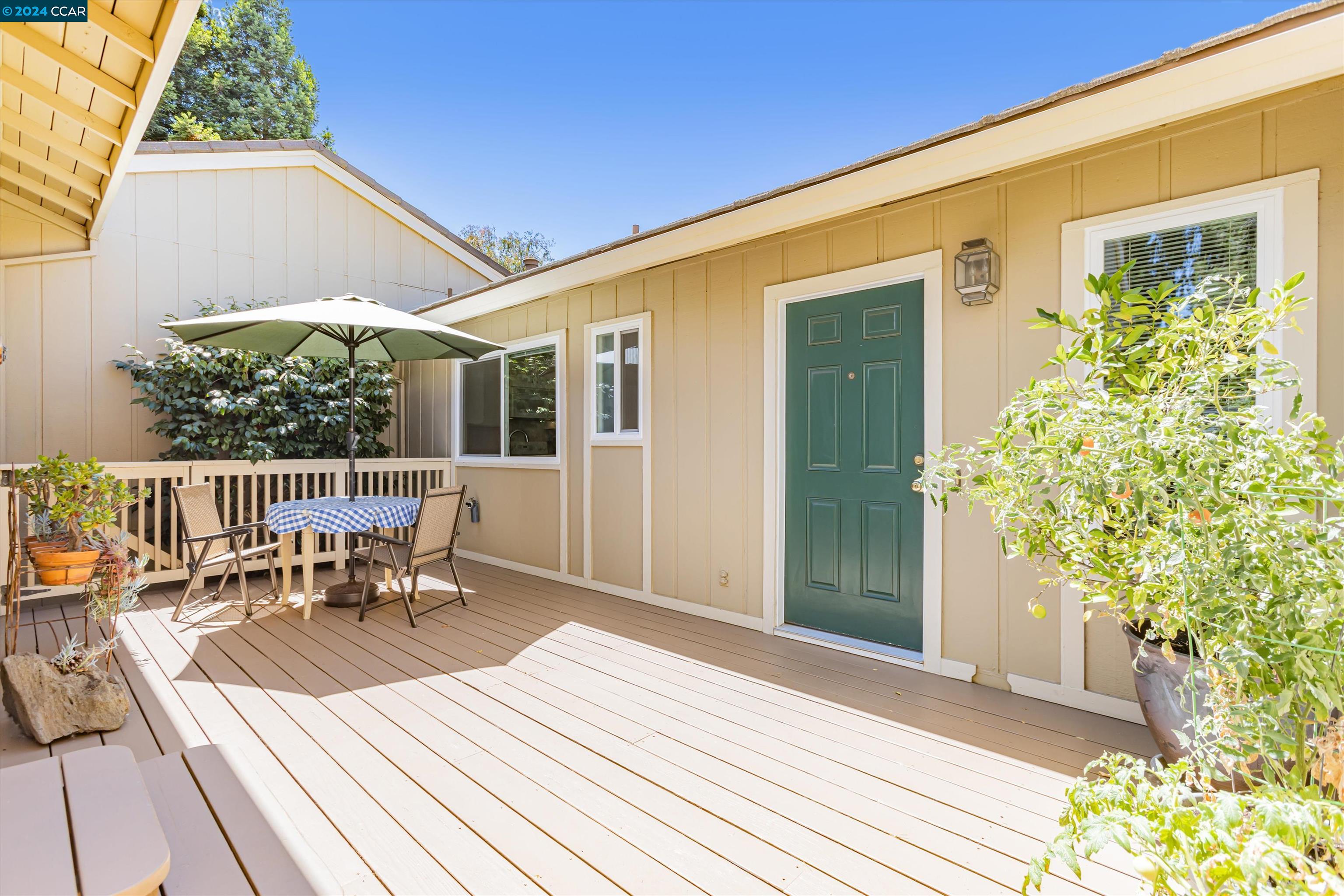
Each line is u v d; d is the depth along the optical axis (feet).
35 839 3.57
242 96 57.47
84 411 19.35
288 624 13.97
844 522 12.52
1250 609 4.34
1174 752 6.93
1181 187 8.75
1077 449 6.06
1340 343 7.70
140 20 9.51
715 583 14.55
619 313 16.84
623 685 10.55
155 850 3.52
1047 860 3.73
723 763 7.98
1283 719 4.33
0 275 18.15
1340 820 3.31
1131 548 6.37
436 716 9.29
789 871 5.98
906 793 7.29
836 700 9.93
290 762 7.93
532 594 16.96
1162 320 7.46
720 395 14.47
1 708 9.23
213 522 14.79
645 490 16.08
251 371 20.68
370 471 20.17
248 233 22.36
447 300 21.58
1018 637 10.19
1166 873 3.50
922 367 11.47
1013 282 10.18
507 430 20.76
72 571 10.05
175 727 8.88
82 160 14.03
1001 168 9.34
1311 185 7.85
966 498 10.73
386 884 5.75
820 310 12.84
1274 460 5.16
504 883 5.78
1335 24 6.81
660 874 5.93
